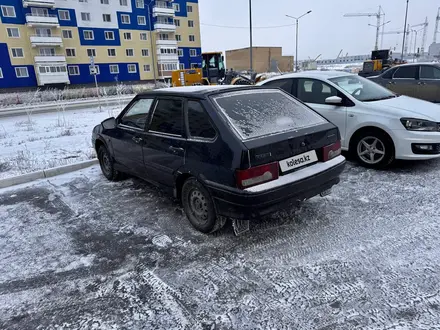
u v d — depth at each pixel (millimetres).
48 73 42812
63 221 4047
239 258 3068
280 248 3191
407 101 5523
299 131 3344
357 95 5578
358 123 5285
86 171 6109
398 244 3123
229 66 81938
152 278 2846
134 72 51656
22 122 13070
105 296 2652
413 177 4797
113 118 5164
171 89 4055
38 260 3223
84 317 2436
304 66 53281
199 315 2393
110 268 3029
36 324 2395
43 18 41781
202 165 3229
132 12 50062
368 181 4754
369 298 2457
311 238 3334
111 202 4562
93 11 46438
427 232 3301
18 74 42219
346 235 3346
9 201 4789
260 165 2949
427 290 2504
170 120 3746
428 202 3957
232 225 3428
